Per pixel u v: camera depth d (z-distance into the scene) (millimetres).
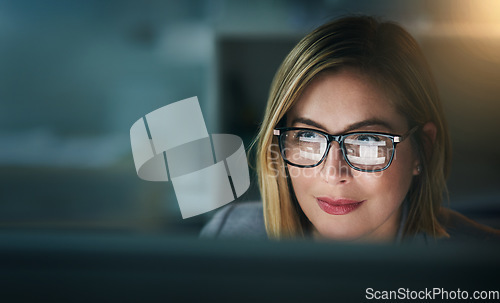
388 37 1010
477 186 1395
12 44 2223
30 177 2189
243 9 1654
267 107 1081
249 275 1053
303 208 1079
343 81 991
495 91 1457
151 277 1044
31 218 1916
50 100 2252
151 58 1962
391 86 992
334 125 1004
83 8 2135
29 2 2150
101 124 2125
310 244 1098
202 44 1801
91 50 2156
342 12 1234
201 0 1784
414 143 1031
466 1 1409
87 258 1077
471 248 1090
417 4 1350
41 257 1105
